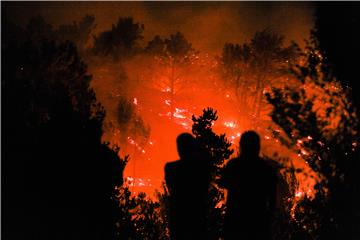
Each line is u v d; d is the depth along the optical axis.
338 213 5.04
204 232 5.27
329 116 5.13
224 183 5.13
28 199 5.30
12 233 5.23
